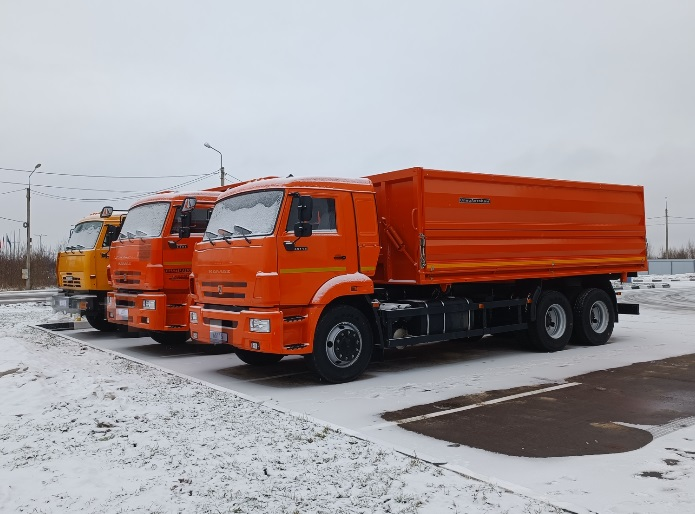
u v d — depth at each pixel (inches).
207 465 195.6
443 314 388.2
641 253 525.3
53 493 173.5
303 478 185.0
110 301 489.4
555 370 372.8
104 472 189.5
